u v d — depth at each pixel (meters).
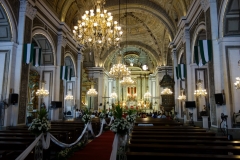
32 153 5.46
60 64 13.47
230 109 7.92
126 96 31.00
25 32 9.43
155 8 17.58
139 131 6.86
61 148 6.76
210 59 8.46
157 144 4.44
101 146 7.68
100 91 24.41
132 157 3.36
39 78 13.30
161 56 25.03
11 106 8.70
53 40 12.93
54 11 12.84
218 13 8.56
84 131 8.27
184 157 3.24
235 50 8.23
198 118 12.09
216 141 4.59
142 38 25.02
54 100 12.98
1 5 8.38
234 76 8.09
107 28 10.23
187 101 12.23
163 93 19.38
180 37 14.97
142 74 31.22
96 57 24.92
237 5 7.90
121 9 18.17
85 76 23.69
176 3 14.84
